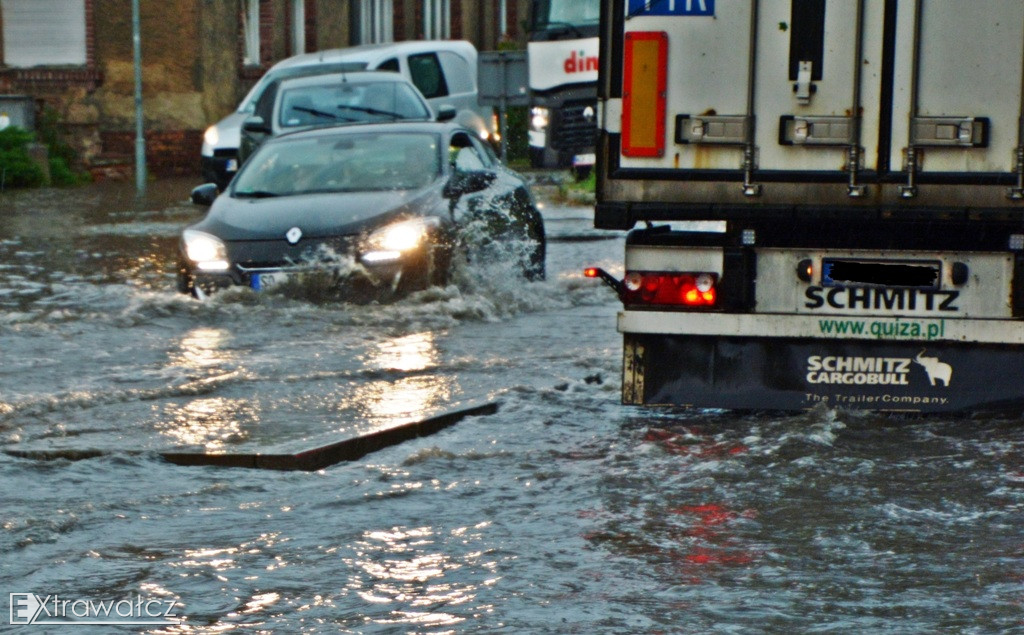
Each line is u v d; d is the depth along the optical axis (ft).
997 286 64.03
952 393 64.90
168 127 302.25
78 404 72.18
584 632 40.98
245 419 68.39
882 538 49.34
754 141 63.52
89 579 46.11
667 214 64.18
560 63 226.17
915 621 41.55
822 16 62.75
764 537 49.65
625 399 66.69
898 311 64.69
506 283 112.06
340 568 46.98
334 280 103.71
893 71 62.54
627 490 55.88
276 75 225.76
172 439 64.39
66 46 298.76
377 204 106.63
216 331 95.45
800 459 59.62
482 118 235.61
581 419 68.33
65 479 58.65
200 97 303.89
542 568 46.73
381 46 232.32
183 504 54.95
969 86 62.28
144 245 154.81
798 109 63.10
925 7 62.28
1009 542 48.73
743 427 65.57
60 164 276.62
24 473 59.41
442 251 105.09
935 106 62.44
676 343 66.39
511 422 68.03
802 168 63.31
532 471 59.06
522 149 280.51
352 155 115.03
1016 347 64.44
